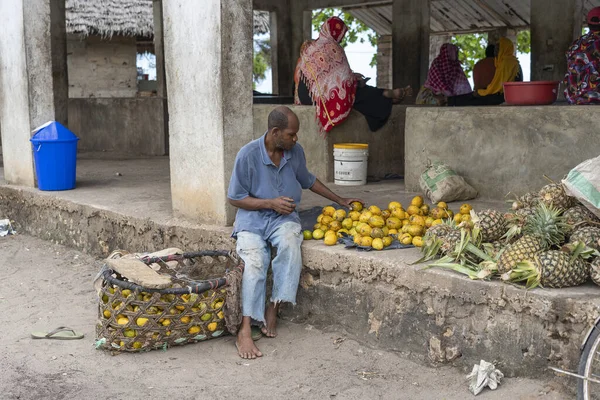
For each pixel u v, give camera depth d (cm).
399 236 491
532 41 1189
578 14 1138
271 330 491
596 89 659
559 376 378
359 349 464
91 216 707
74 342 488
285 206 479
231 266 514
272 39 1562
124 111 1366
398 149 875
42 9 803
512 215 438
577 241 390
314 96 815
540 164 626
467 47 2177
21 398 402
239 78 559
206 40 554
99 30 1583
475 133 666
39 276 659
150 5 1672
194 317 462
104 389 414
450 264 424
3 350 474
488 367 393
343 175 790
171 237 604
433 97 1138
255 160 485
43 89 816
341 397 400
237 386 417
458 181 656
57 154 791
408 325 443
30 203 805
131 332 454
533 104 652
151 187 827
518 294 386
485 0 1427
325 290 492
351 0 1451
